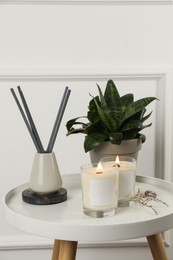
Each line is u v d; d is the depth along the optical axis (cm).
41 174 93
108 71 133
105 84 135
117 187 87
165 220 83
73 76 133
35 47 133
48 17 131
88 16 132
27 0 130
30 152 138
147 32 133
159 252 99
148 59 134
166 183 104
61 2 131
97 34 133
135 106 104
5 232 141
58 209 91
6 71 132
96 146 102
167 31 134
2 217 140
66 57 133
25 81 134
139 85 136
